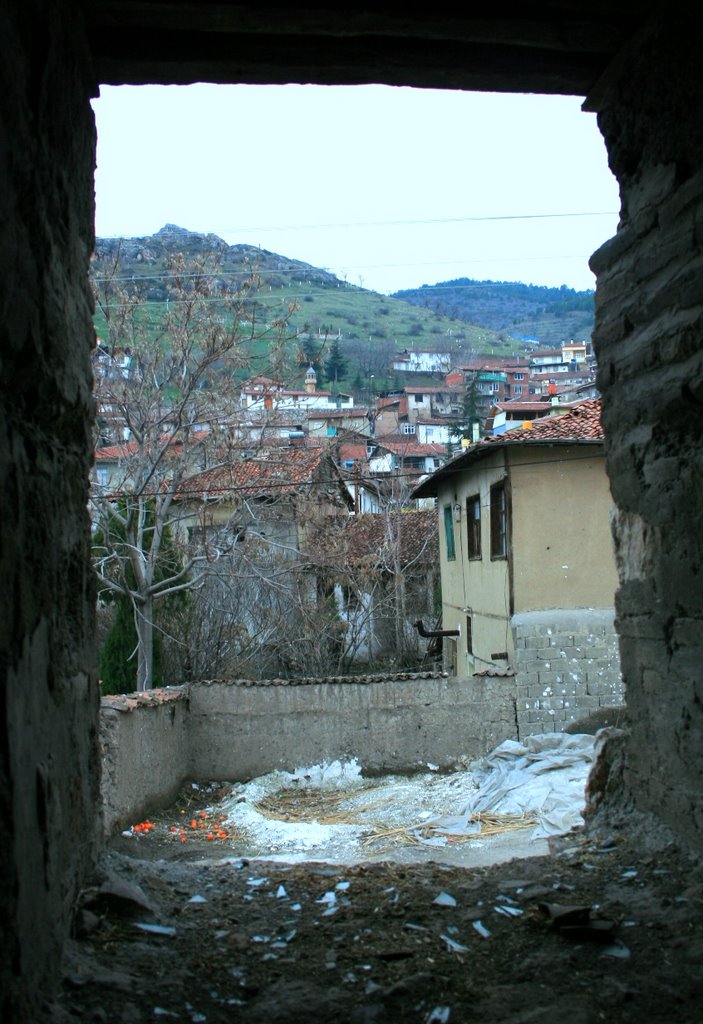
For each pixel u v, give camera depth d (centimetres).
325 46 430
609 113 470
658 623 436
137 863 430
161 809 1159
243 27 403
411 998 295
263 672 1947
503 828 997
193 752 1294
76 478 375
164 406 1844
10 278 265
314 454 1825
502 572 1441
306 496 1930
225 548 1606
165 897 397
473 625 1711
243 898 404
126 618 1673
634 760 474
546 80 457
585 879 408
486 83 462
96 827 402
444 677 1317
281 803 1184
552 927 350
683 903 363
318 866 474
